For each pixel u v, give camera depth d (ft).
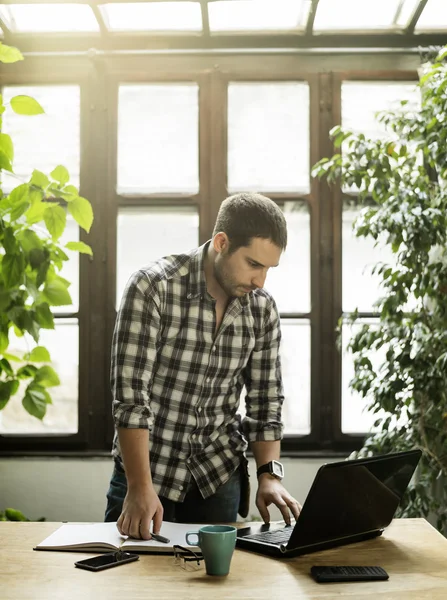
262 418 6.36
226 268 5.65
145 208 11.55
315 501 4.65
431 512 10.59
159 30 11.48
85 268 11.37
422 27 11.34
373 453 9.52
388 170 9.29
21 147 11.58
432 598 4.05
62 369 11.45
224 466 6.24
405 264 9.12
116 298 11.43
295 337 11.44
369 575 4.37
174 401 6.06
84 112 11.44
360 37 11.43
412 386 9.89
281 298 11.45
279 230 5.51
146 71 11.53
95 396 11.38
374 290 11.40
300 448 11.27
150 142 11.57
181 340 5.98
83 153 11.43
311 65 11.60
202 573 4.47
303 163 11.50
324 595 4.09
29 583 4.25
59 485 11.13
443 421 9.48
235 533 4.47
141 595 4.06
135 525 4.99
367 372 9.55
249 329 6.21
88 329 11.35
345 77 11.43
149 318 5.73
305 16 11.09
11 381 9.14
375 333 9.52
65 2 10.68
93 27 11.43
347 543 5.22
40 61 11.59
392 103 11.49
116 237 11.46
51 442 11.28
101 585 4.22
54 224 8.68
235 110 11.57
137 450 5.28
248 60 11.62
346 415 11.32
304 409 11.40
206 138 11.46
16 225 8.65
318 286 11.34
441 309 9.39
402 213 8.95
